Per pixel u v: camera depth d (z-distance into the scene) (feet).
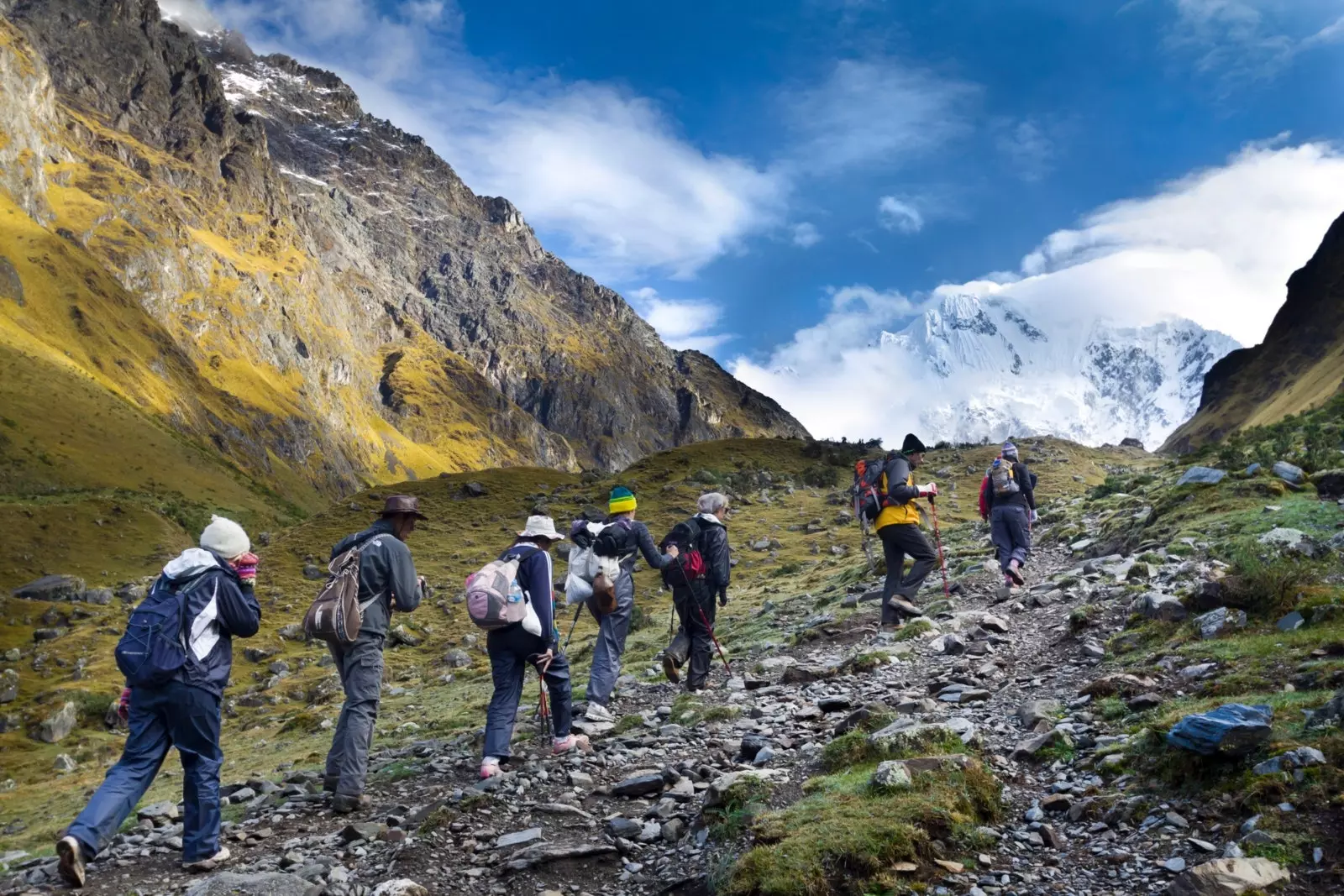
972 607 44.50
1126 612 33.06
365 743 26.45
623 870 20.39
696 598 37.37
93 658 161.17
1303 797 16.46
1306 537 34.83
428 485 221.66
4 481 420.36
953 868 17.24
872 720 26.14
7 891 21.12
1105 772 20.15
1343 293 633.20
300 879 19.58
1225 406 645.51
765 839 18.69
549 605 28.91
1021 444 234.58
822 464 230.89
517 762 28.84
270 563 174.50
